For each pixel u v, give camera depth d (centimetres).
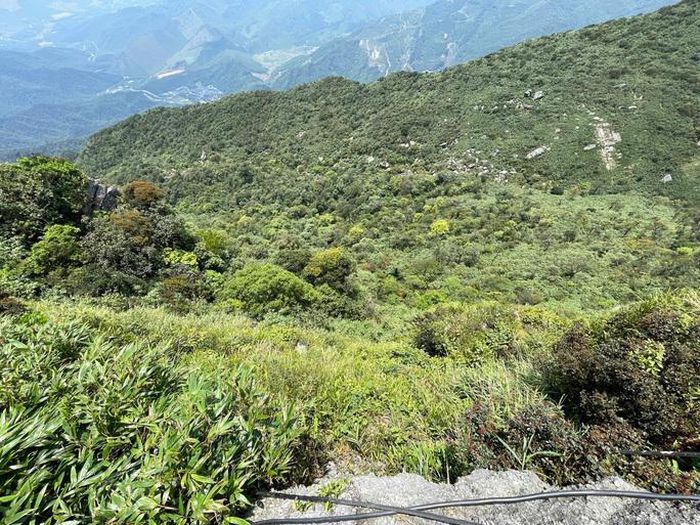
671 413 228
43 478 135
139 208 1808
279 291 1409
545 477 212
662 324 277
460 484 202
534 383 310
